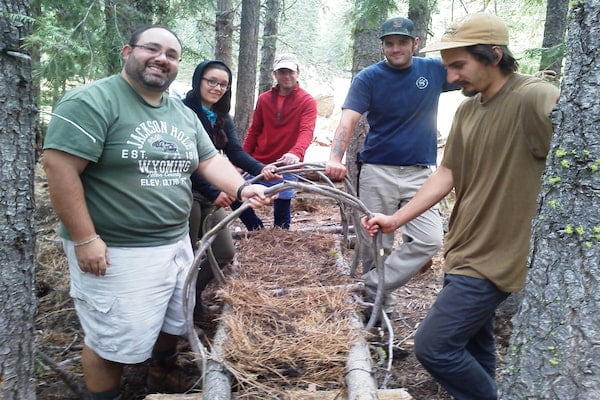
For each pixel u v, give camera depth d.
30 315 2.21
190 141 2.62
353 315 2.71
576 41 1.65
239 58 8.47
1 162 2.03
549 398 1.64
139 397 3.04
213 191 3.20
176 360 3.06
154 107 2.49
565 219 1.67
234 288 2.97
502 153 2.26
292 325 2.60
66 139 2.20
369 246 3.61
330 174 3.22
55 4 3.73
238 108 8.54
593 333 1.59
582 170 1.63
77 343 3.45
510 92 2.25
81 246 2.34
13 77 2.02
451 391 2.45
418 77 3.41
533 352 1.71
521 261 2.25
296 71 4.44
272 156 4.71
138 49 2.34
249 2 8.30
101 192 2.38
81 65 3.79
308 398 2.16
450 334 2.32
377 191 3.56
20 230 2.11
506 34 2.25
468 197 2.42
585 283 1.62
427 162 3.55
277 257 3.65
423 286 4.45
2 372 2.11
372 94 3.44
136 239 2.46
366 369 2.26
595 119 1.60
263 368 2.29
